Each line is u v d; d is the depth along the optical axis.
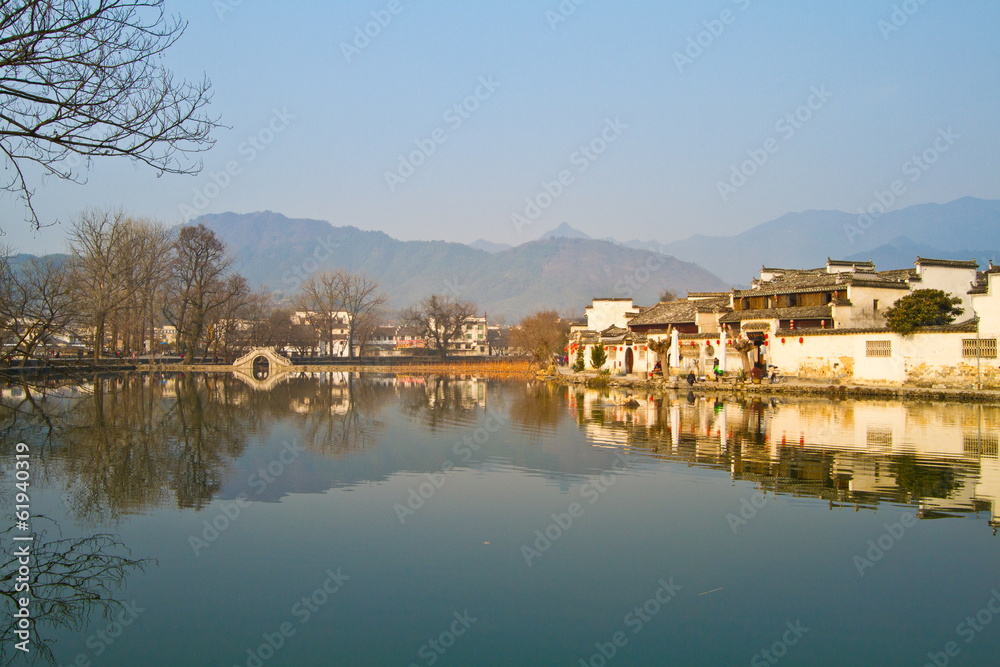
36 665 9.18
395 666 9.16
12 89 10.87
